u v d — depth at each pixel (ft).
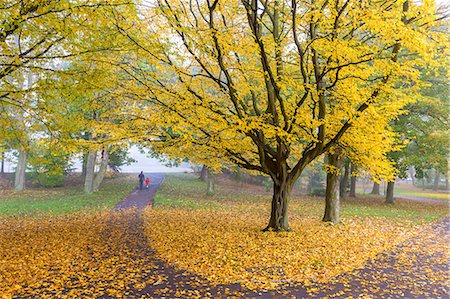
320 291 20.33
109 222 44.96
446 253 29.35
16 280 21.81
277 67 31.09
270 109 33.96
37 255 27.89
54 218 47.80
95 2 23.22
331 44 23.84
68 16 24.13
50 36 25.30
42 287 20.89
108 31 26.63
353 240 34.04
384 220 48.70
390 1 25.22
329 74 26.89
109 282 21.84
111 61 29.17
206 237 34.78
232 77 31.50
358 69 25.05
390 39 22.86
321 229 39.70
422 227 43.01
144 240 34.06
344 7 23.34
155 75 30.04
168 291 20.30
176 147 37.22
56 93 28.40
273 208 37.99
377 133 28.89
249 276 22.94
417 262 26.55
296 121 29.78
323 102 29.84
